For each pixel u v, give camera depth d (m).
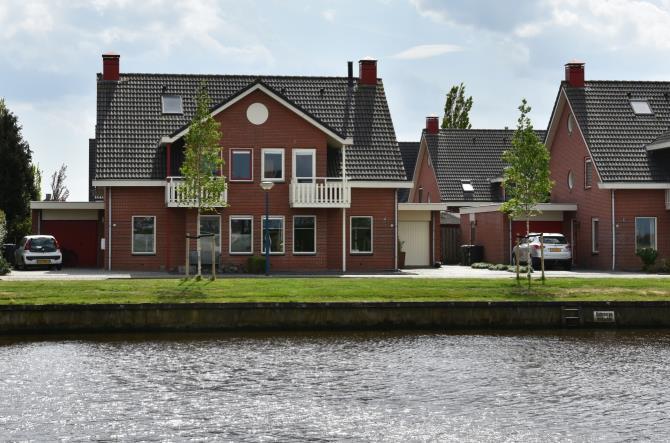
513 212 35.59
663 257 47.66
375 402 18.48
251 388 19.64
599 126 50.25
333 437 16.02
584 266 50.72
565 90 51.72
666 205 47.88
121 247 43.66
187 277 32.66
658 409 18.02
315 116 44.28
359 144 46.53
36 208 48.19
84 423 16.73
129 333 27.30
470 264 54.47
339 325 28.22
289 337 26.81
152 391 19.31
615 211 47.78
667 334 27.95
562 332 28.31
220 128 43.31
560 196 54.34
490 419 17.23
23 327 27.00
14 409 17.72
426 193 69.75
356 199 45.28
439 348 24.95
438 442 15.76
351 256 45.12
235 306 27.72
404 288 30.98
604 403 18.50
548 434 16.23
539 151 34.81
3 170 55.91
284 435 16.09
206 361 22.75
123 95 46.47
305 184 43.22
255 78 48.44
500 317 28.88
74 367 21.89
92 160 64.25
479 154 67.62
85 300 27.73
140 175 43.50
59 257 44.25
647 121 50.69
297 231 43.91
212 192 33.81
